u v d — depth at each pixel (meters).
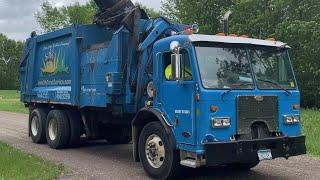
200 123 7.68
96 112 12.40
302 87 33.09
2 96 63.22
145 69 9.62
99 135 12.76
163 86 8.59
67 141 12.74
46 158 11.08
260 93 8.15
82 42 11.99
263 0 34.44
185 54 8.05
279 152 8.09
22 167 9.22
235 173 9.37
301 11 31.75
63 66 12.72
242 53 8.28
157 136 8.68
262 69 8.37
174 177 8.53
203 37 8.00
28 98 14.92
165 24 9.95
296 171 9.56
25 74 15.29
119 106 10.61
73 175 9.09
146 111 8.87
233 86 7.98
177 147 8.16
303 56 31.88
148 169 8.86
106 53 10.66
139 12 10.33
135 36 10.16
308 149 12.12
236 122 7.86
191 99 7.88
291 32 30.98
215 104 7.73
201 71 7.82
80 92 11.93
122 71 10.26
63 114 12.77
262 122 8.14
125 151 12.47
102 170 9.66
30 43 14.92
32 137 14.22
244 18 34.94
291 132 8.44
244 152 7.72
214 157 7.56
